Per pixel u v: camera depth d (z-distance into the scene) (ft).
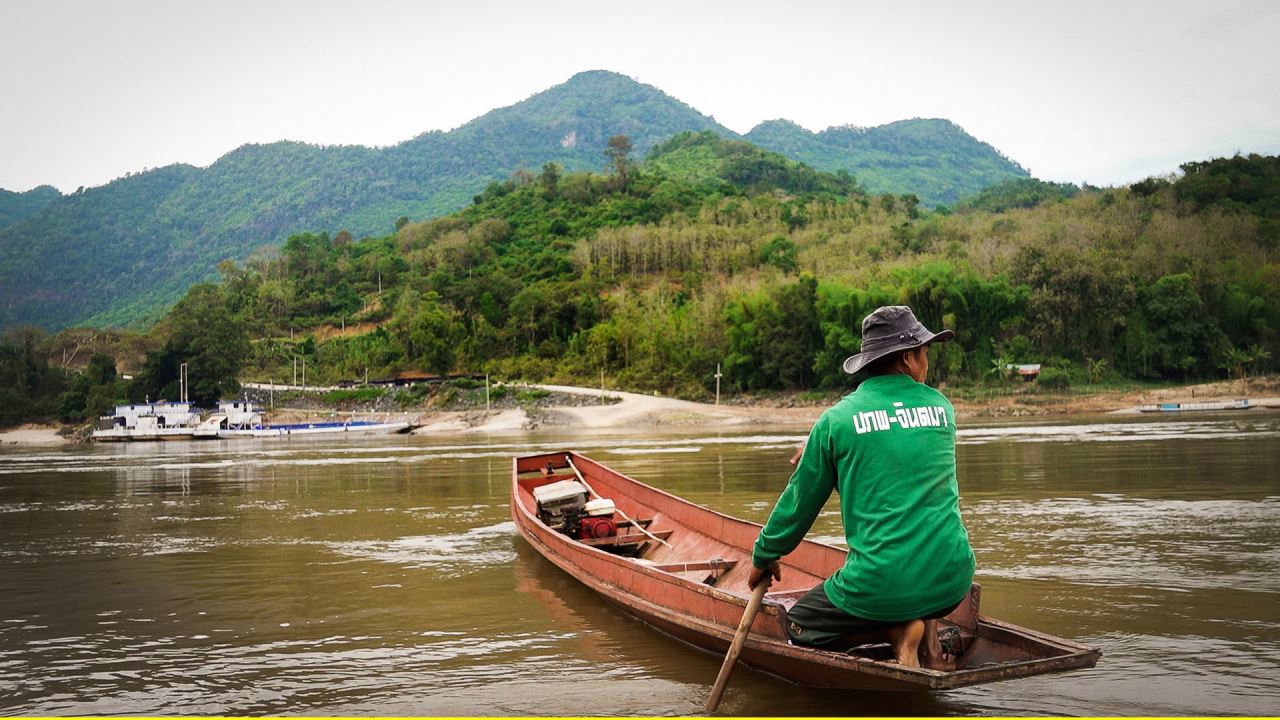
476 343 360.89
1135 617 25.27
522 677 21.20
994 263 312.29
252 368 386.32
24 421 327.06
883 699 18.21
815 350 276.41
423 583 33.55
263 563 38.63
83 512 60.90
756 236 435.94
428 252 526.16
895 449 15.12
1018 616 25.64
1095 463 76.64
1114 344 286.25
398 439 204.03
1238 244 317.63
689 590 21.85
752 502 55.98
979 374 274.98
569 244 493.77
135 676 22.15
